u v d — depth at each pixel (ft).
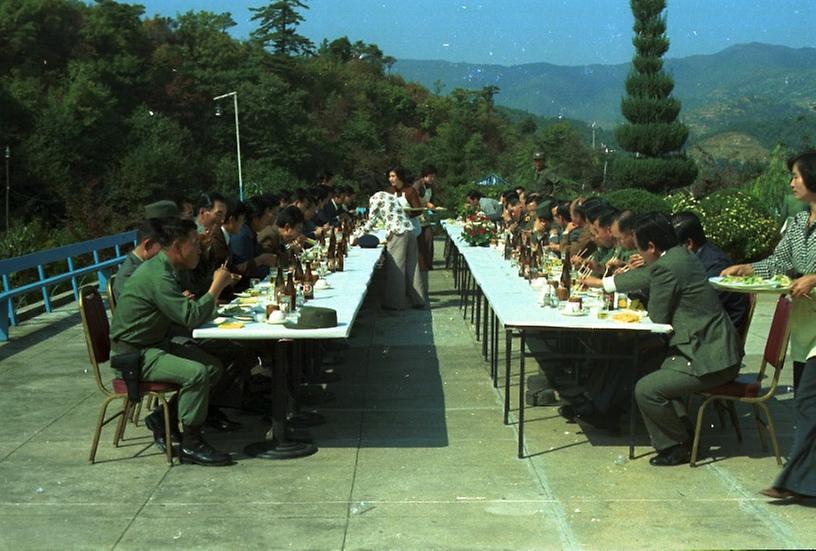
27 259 34.06
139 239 19.75
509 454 17.62
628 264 20.58
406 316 35.09
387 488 15.66
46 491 15.66
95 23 241.55
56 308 37.37
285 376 17.58
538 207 33.60
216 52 281.54
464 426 19.69
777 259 18.03
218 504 14.96
